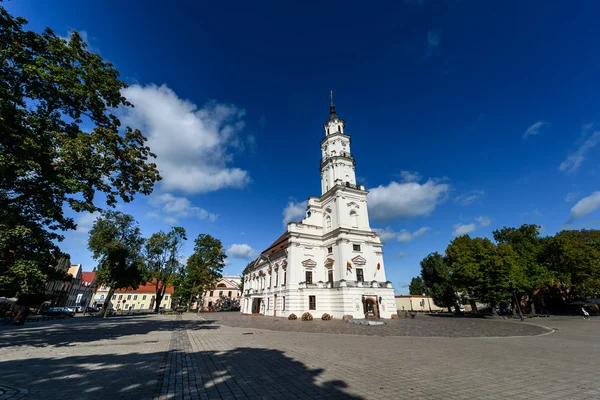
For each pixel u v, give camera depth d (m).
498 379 7.45
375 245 42.66
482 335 18.17
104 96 17.09
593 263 38.16
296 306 38.72
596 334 18.44
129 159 17.48
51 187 14.62
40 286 15.70
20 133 13.24
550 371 8.34
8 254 14.26
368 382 7.18
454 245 47.00
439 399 5.92
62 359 9.70
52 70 14.27
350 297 35.03
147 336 16.48
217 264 59.88
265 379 7.48
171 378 7.52
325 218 45.66
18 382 6.86
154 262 51.94
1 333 16.80
